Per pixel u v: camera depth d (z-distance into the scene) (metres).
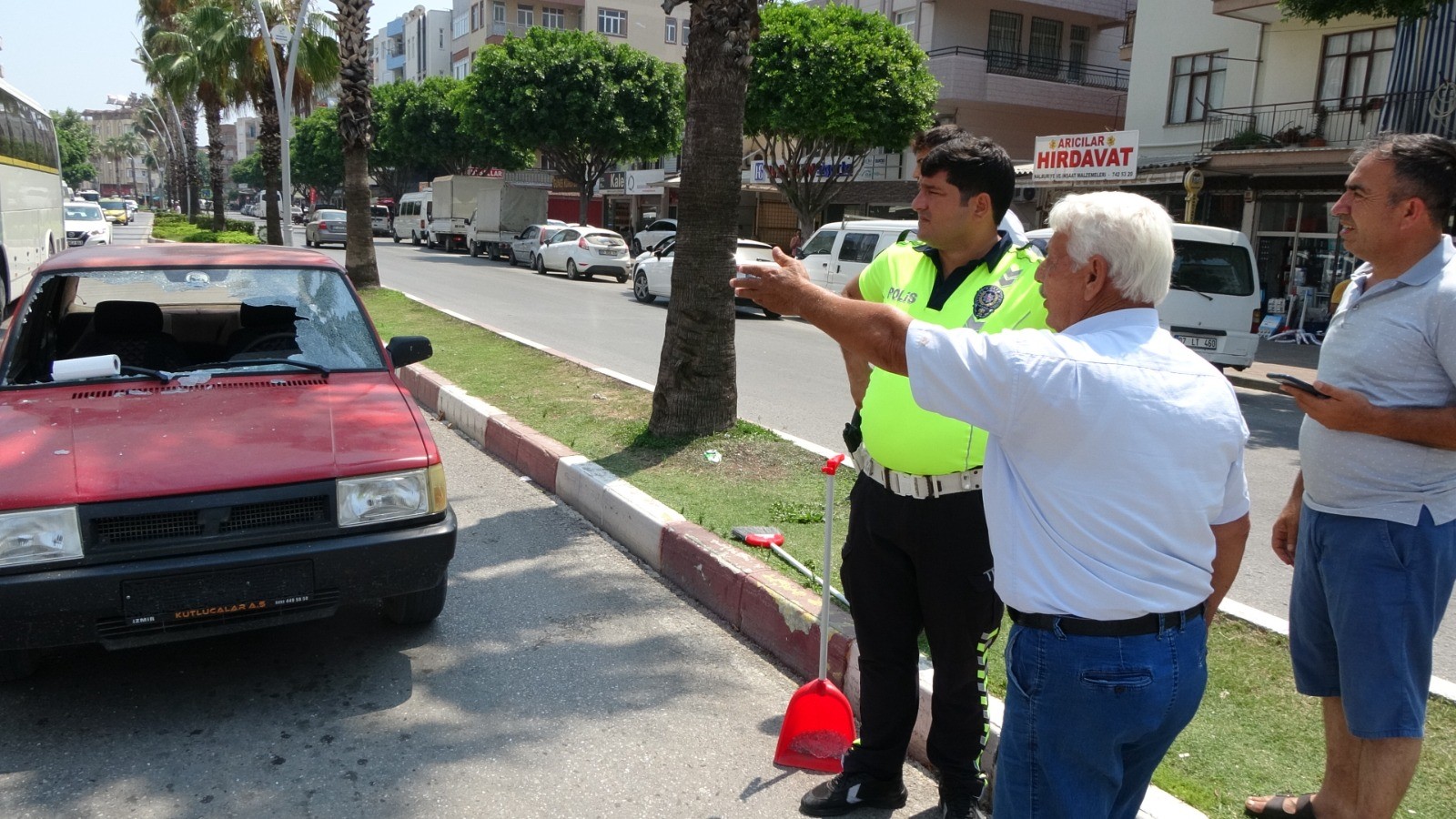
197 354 5.00
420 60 78.25
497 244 35.62
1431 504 2.50
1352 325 2.62
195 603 3.56
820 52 23.20
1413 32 16.47
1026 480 1.96
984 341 1.93
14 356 4.44
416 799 3.21
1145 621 1.92
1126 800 2.17
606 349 13.30
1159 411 1.88
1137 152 18.81
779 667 4.23
